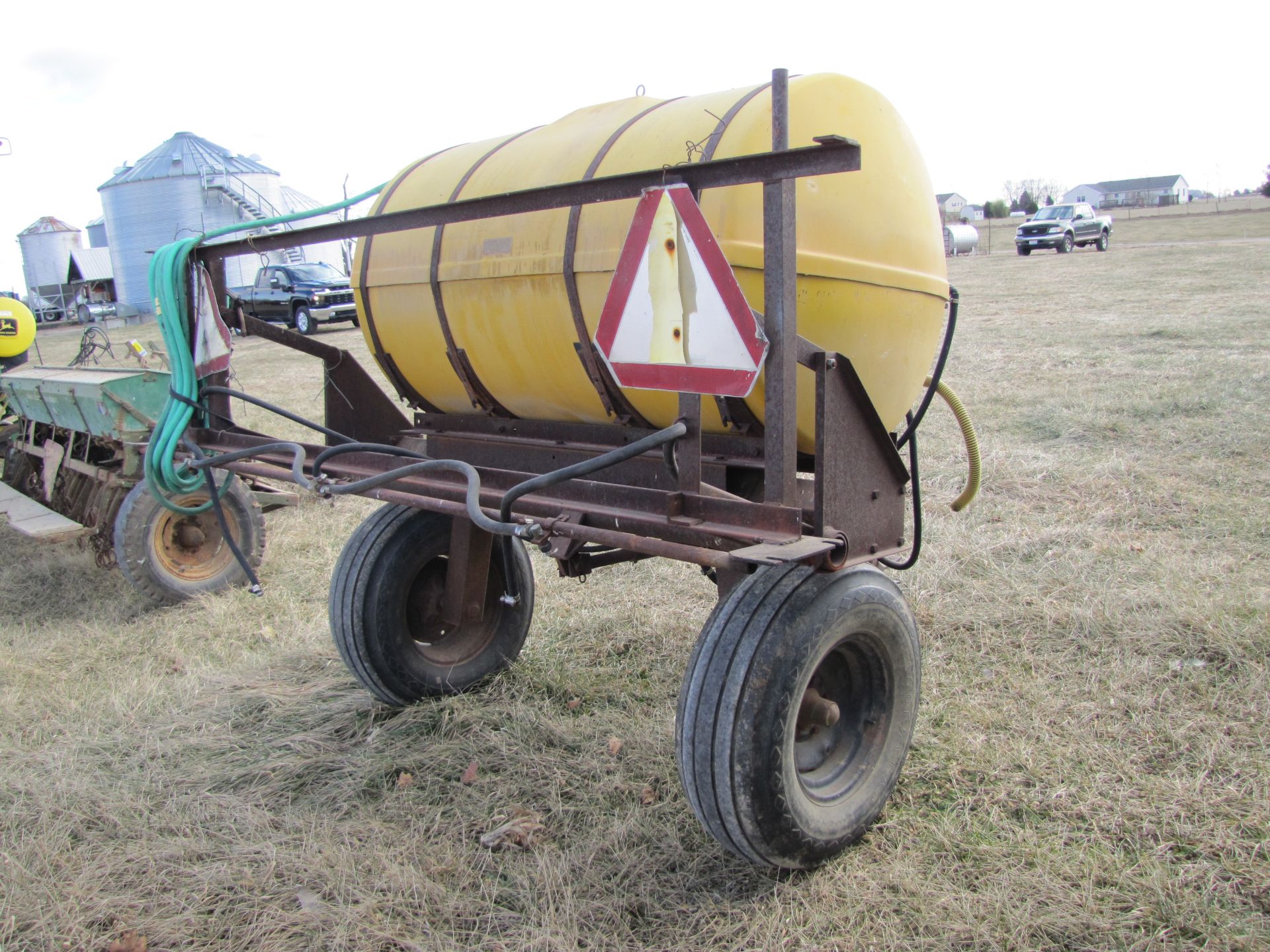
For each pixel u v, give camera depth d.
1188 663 3.83
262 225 3.67
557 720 3.79
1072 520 5.76
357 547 3.78
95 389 5.32
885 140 3.00
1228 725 3.36
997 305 18.31
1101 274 23.81
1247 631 3.98
